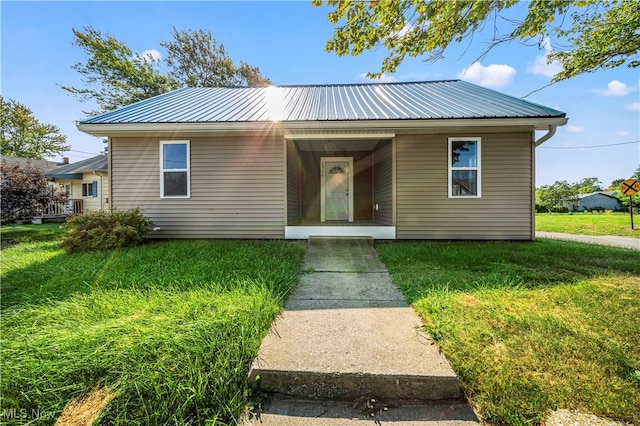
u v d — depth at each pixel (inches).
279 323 90.0
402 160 242.4
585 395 57.5
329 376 63.7
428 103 255.9
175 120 222.4
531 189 235.3
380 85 354.0
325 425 55.6
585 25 184.9
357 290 123.6
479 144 237.0
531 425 52.3
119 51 603.2
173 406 58.5
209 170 247.6
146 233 227.6
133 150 247.1
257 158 246.8
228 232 249.0
